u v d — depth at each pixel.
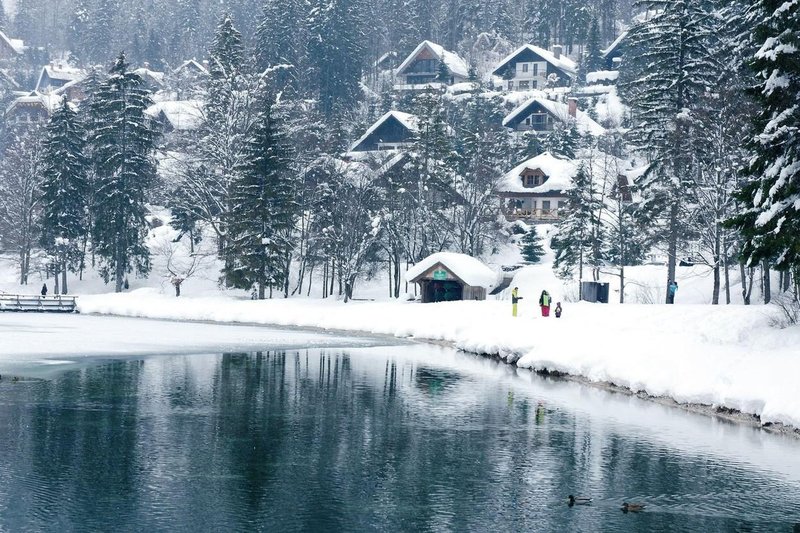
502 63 182.88
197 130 89.69
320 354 48.59
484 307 61.66
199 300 78.94
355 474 22.58
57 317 74.31
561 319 50.69
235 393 34.06
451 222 88.69
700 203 55.84
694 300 64.38
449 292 76.62
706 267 68.88
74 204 93.62
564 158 121.44
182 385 35.69
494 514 19.66
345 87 145.00
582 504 20.48
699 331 40.88
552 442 26.45
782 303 40.53
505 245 100.19
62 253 91.19
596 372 38.12
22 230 98.00
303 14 152.00
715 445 26.27
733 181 54.34
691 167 59.06
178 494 20.58
